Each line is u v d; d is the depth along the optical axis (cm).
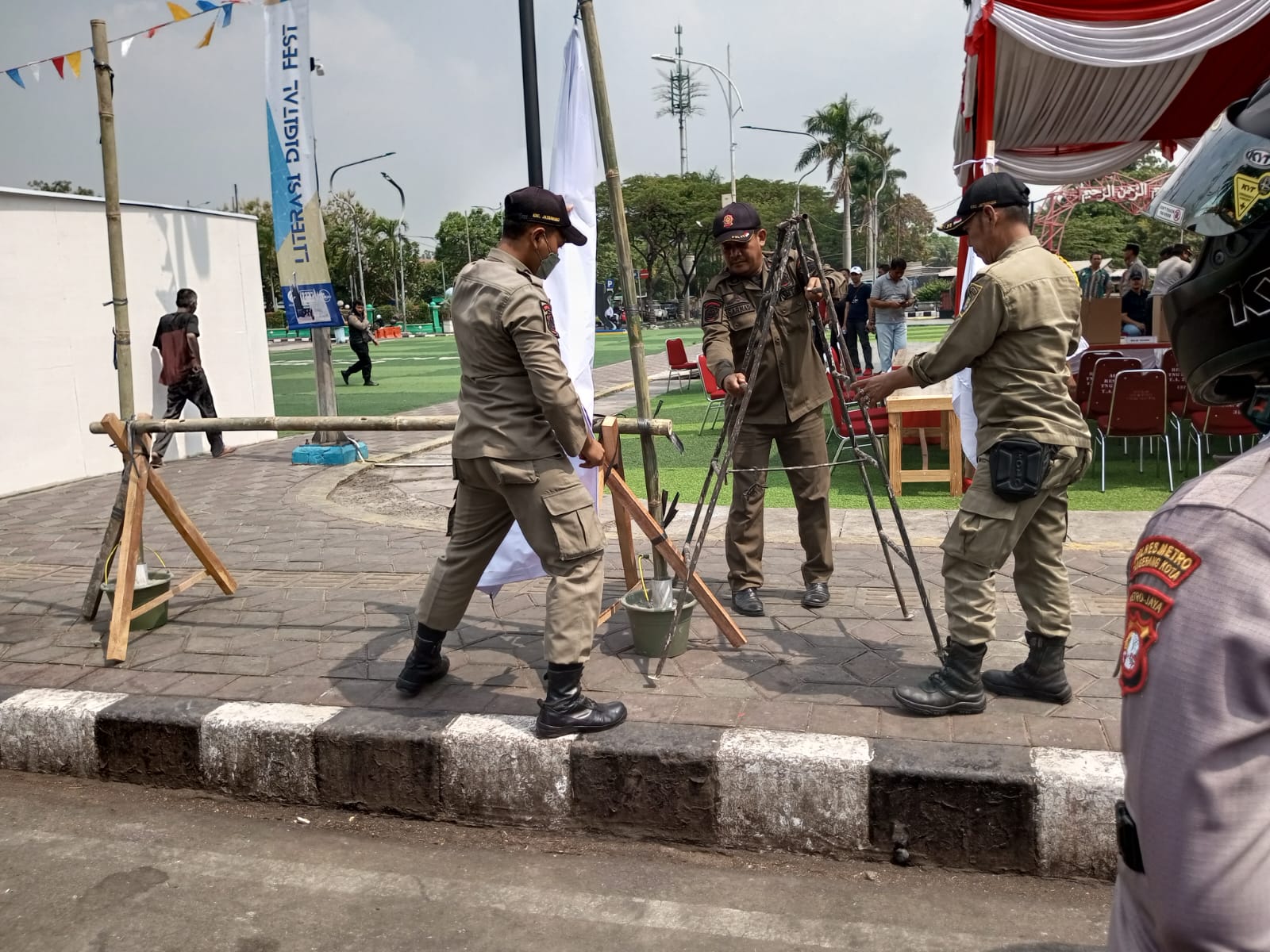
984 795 306
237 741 374
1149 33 705
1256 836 90
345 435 1075
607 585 553
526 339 339
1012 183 347
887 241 7625
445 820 355
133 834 351
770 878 312
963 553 343
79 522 795
